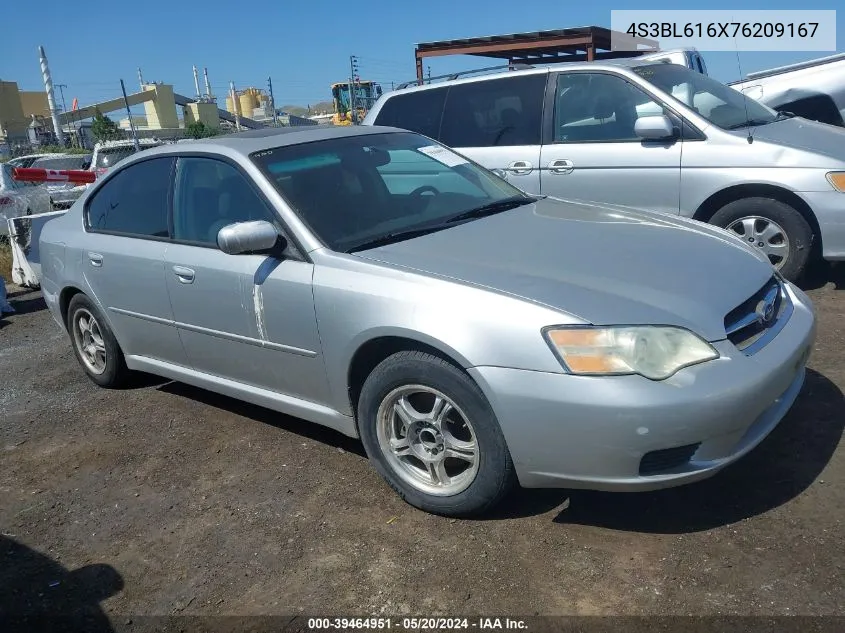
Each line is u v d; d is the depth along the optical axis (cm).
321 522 326
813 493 307
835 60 898
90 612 285
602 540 292
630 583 266
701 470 272
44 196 1161
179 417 455
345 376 332
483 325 284
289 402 371
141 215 441
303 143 405
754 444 286
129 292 438
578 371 267
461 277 302
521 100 638
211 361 405
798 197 534
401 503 334
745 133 556
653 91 582
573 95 616
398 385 313
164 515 346
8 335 693
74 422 464
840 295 556
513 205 411
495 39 1352
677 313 278
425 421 312
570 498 321
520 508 318
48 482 390
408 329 299
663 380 264
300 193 367
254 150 390
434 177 423
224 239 336
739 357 278
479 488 300
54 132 4256
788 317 321
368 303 313
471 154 656
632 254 323
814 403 382
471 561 288
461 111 667
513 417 279
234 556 309
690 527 294
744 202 551
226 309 376
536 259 317
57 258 500
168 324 419
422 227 365
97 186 490
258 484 364
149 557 315
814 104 896
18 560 323
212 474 379
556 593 266
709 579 264
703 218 577
